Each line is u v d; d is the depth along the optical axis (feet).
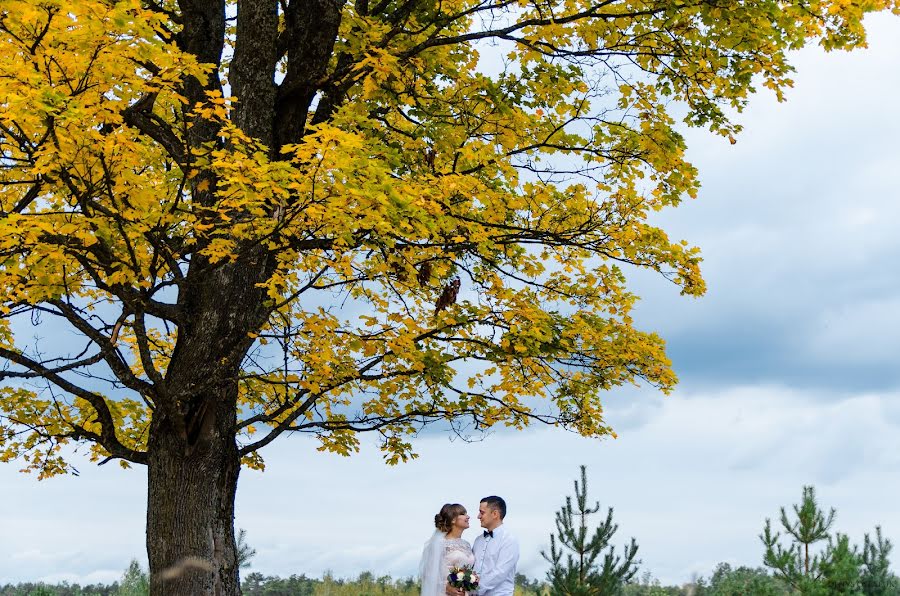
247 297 26.37
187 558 24.73
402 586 53.11
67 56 17.17
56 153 18.34
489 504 23.94
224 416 25.94
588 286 31.24
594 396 31.37
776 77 30.01
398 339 26.02
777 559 30.55
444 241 25.30
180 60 18.48
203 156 23.27
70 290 23.88
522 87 30.63
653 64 30.83
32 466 32.04
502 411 30.91
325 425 29.53
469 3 33.35
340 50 30.35
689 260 27.61
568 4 30.48
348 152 17.48
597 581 36.06
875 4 25.77
